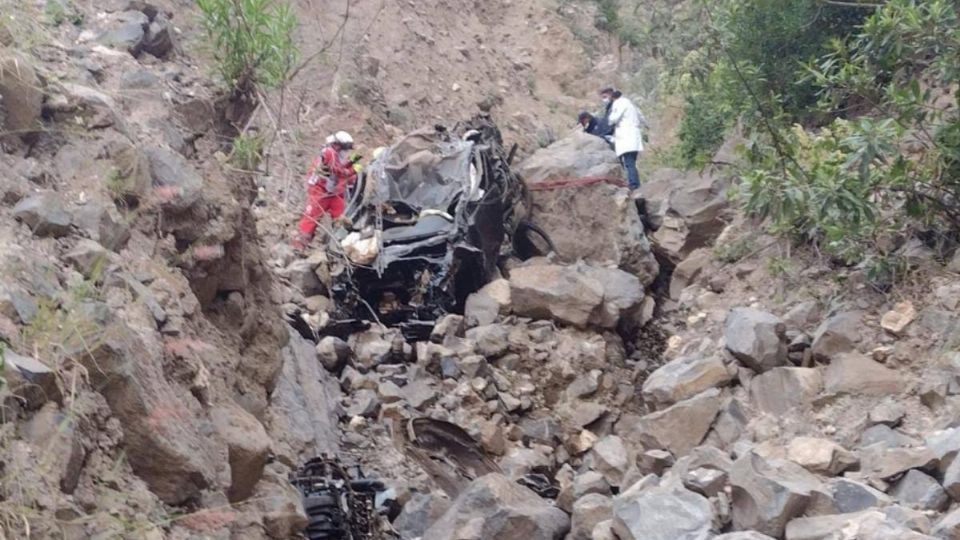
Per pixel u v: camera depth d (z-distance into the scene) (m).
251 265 6.30
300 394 8.04
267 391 6.23
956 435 6.77
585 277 11.13
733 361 8.98
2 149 4.71
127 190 5.02
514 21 23.30
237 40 6.56
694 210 12.25
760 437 8.05
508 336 10.54
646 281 11.95
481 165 11.81
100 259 4.26
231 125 6.78
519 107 21.11
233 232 5.79
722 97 13.00
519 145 19.73
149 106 5.88
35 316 3.79
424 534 6.86
